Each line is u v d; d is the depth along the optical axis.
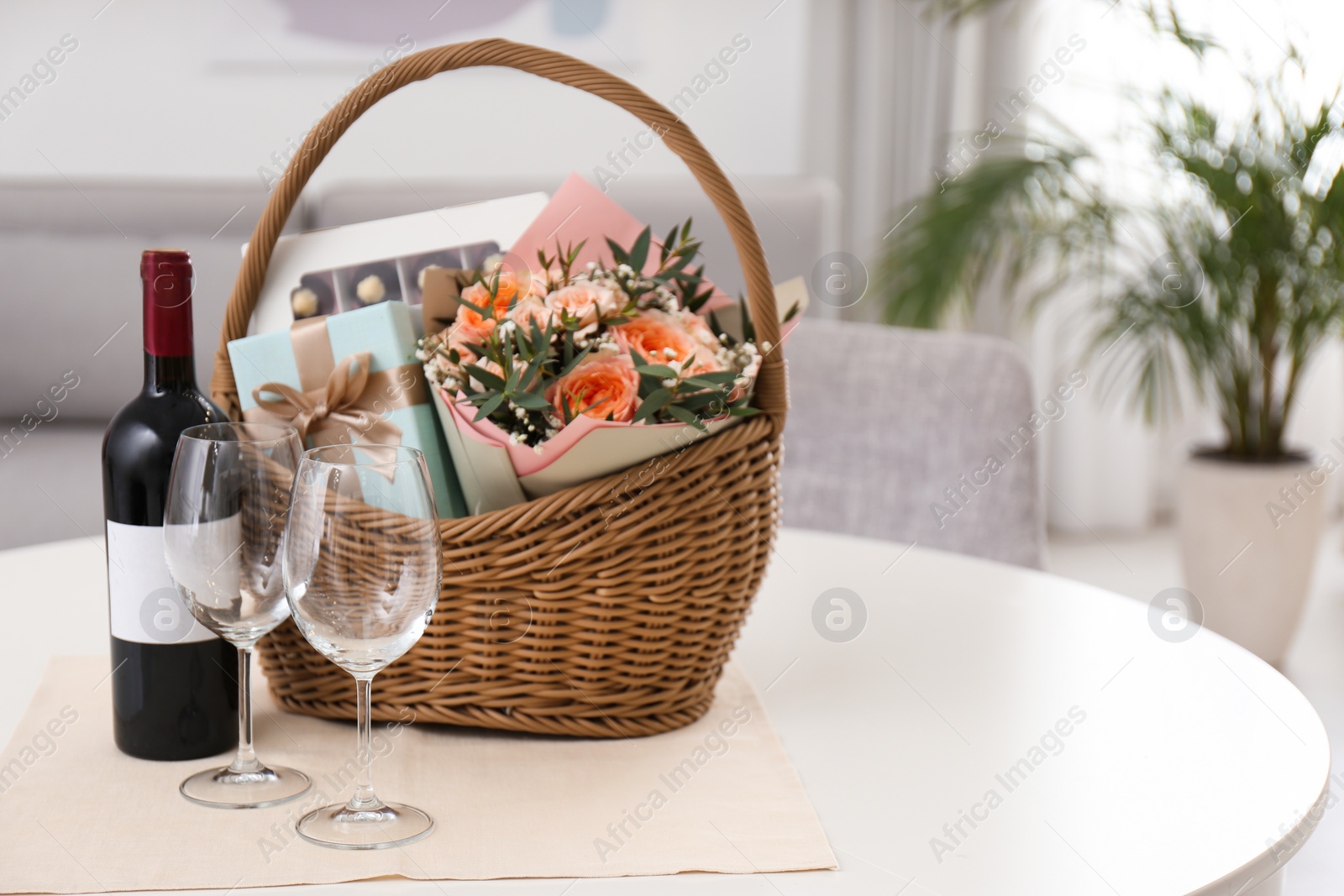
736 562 0.75
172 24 2.69
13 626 0.95
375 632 0.59
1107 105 3.11
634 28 2.94
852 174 3.25
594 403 0.71
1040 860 0.61
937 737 0.77
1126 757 0.74
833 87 3.18
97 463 2.11
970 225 2.39
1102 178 2.76
